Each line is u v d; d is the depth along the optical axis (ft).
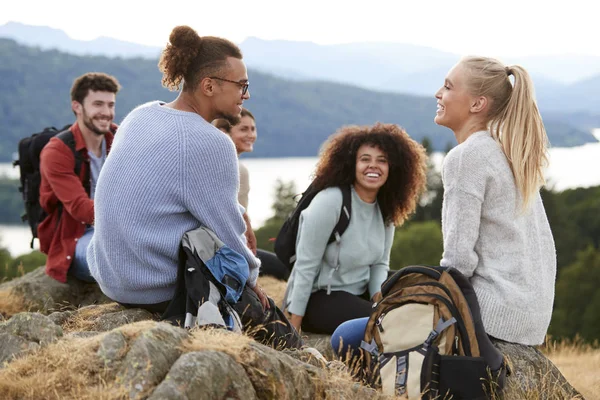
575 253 180.65
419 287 12.19
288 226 17.83
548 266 13.01
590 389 15.76
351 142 17.01
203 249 11.32
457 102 13.12
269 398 9.25
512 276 12.52
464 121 13.21
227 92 11.90
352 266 17.29
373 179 16.88
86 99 19.15
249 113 20.16
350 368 12.51
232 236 11.69
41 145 19.74
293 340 12.68
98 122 19.26
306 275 16.97
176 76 11.92
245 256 11.92
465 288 12.18
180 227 11.53
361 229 17.24
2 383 8.79
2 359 9.68
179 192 11.30
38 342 9.80
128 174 11.42
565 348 29.91
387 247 18.11
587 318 132.26
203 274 11.27
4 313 18.75
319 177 17.38
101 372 8.91
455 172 12.52
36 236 20.12
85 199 18.98
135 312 12.51
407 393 11.46
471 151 12.46
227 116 12.14
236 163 11.69
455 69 13.24
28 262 120.47
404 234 156.35
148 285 11.69
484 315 12.38
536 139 12.54
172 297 11.92
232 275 11.48
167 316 11.31
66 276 19.56
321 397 10.02
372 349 12.24
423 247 151.53
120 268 11.73
